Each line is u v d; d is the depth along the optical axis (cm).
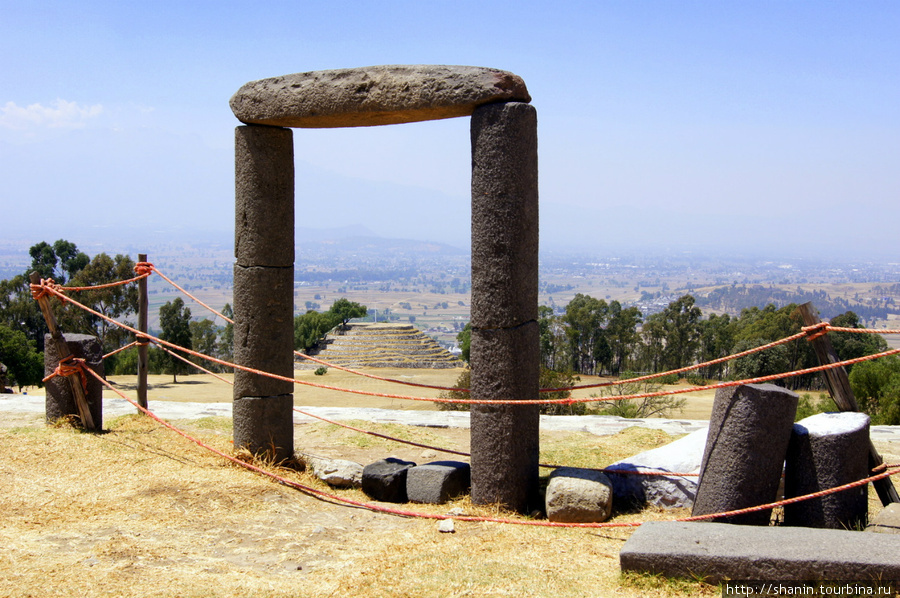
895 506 579
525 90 657
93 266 4078
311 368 6725
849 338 4284
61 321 3891
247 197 790
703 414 3225
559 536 601
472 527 627
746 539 484
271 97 748
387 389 4891
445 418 1166
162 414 1147
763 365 4134
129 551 550
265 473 759
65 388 934
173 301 4716
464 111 676
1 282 4622
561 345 7519
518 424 668
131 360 5475
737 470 573
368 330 7675
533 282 672
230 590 477
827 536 487
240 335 809
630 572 477
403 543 582
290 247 817
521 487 675
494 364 662
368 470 741
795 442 596
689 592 456
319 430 1035
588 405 2939
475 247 665
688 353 7250
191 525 620
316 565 534
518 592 471
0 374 1550
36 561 521
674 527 516
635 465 726
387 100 681
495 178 645
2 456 798
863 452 586
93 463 783
